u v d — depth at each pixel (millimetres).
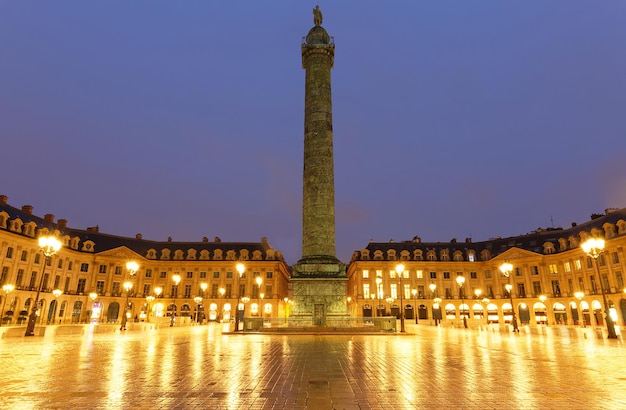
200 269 73062
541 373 10109
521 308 66938
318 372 10203
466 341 20906
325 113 34812
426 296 70625
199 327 40094
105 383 8664
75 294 64562
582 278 59500
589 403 7008
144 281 72375
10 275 53562
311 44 36594
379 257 72812
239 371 10336
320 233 31969
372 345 18188
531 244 69688
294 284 31047
